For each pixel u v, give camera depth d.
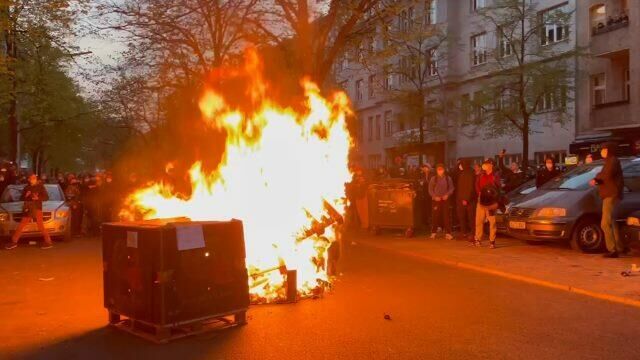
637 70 26.38
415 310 7.98
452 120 40.03
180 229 6.66
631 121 26.52
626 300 8.33
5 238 16.80
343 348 6.27
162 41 21.42
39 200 15.80
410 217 16.70
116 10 19.97
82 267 12.12
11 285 10.12
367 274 10.90
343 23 17.77
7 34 20.69
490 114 29.38
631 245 11.72
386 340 6.55
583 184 13.42
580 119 30.64
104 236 7.30
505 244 14.55
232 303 7.07
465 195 15.57
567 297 8.77
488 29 37.53
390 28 18.91
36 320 7.69
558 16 27.78
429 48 37.62
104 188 19.66
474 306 8.20
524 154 27.50
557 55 28.95
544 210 13.02
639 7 26.30
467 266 11.59
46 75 26.58
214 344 6.50
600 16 29.55
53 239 17.86
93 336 6.94
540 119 33.53
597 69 29.69
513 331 6.88
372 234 17.34
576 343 6.38
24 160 47.91
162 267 6.53
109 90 30.23
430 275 10.77
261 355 6.07
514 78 28.48
